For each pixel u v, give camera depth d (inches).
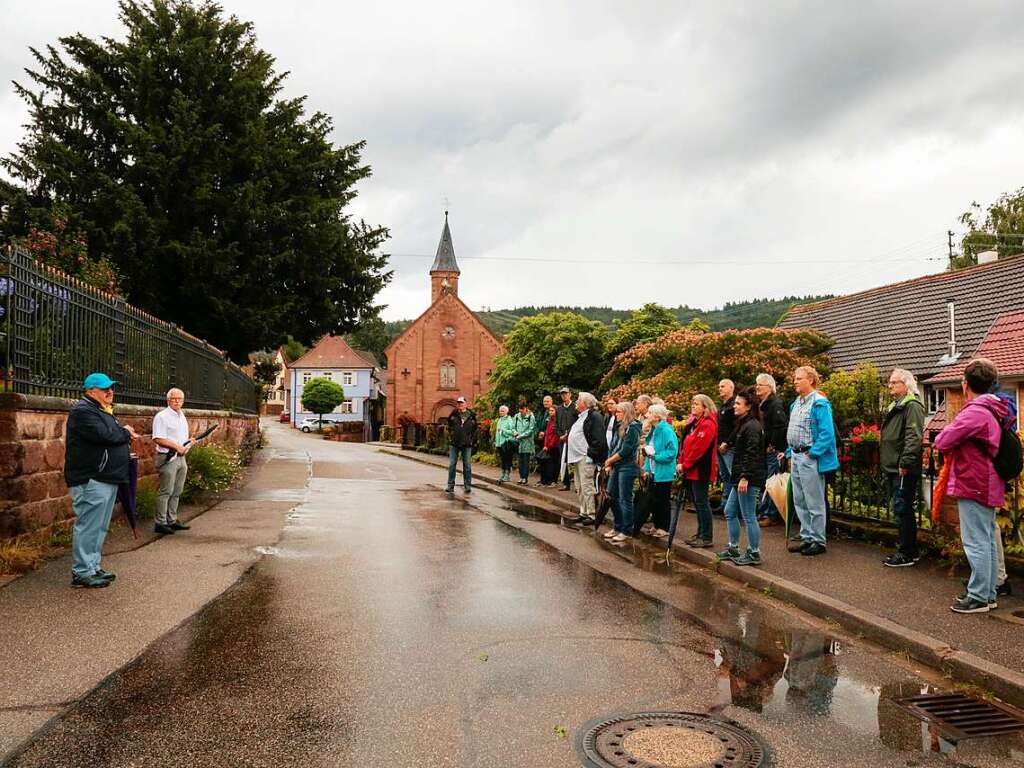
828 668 202.7
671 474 380.5
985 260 1047.6
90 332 379.2
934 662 204.5
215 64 944.3
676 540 381.1
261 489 588.7
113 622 228.1
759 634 232.1
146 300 893.2
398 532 403.5
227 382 834.8
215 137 916.6
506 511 506.0
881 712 173.8
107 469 265.4
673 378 685.9
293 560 323.3
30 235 670.5
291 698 173.8
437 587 280.7
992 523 241.3
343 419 3073.3
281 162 966.4
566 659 203.8
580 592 279.1
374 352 4232.3
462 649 209.8
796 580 284.4
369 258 1079.6
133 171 875.4
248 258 935.0
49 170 866.1
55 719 161.0
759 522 409.7
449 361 2314.2
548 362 1300.4
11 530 291.3
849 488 380.2
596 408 444.5
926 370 863.1
